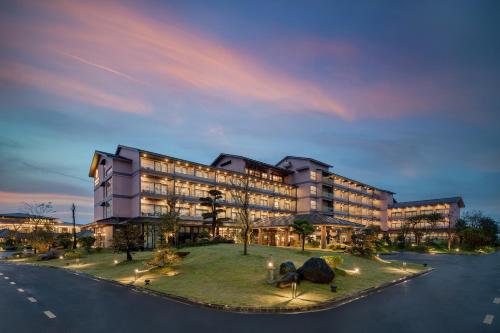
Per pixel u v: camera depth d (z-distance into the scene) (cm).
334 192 7212
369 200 8525
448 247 5809
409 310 1220
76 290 1625
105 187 4784
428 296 1491
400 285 1806
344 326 1012
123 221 4078
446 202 7869
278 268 1920
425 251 5209
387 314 1159
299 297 1350
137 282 1770
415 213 8400
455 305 1312
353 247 3122
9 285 1805
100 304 1305
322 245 3912
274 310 1176
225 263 2109
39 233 4450
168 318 1098
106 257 3192
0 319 1092
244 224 3550
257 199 5981
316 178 6731
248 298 1332
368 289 1597
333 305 1281
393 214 8794
